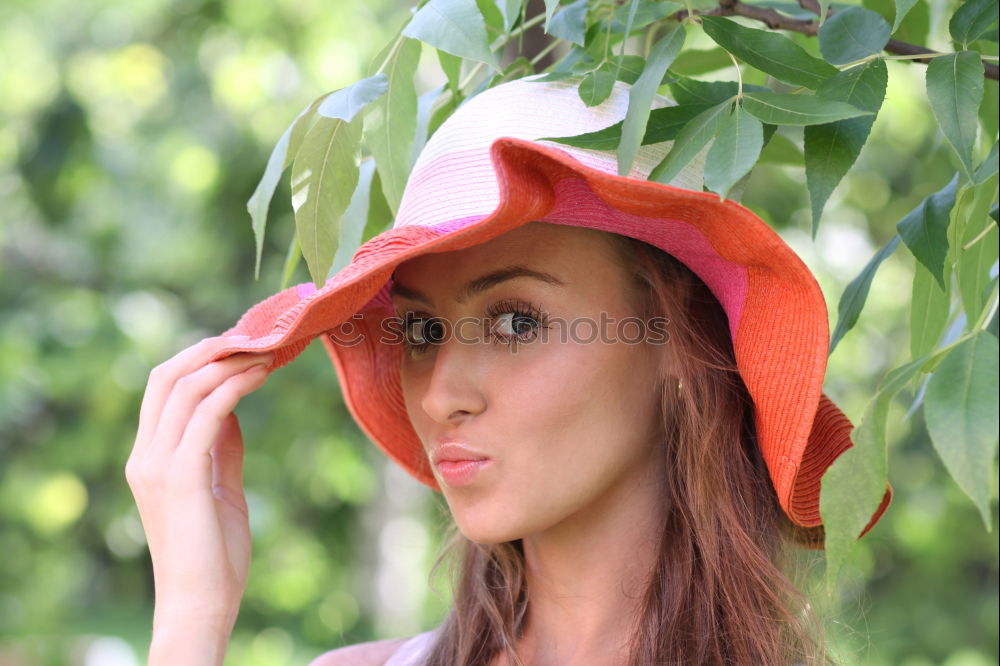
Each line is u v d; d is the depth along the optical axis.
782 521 1.86
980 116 1.91
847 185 6.36
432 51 5.64
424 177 1.63
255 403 7.00
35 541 8.88
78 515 8.70
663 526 1.75
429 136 1.96
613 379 1.65
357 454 7.36
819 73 1.47
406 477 7.16
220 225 7.76
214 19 7.61
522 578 1.90
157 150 7.73
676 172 1.37
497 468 1.61
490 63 1.42
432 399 1.62
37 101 7.77
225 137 7.64
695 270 1.70
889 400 1.29
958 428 1.21
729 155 1.33
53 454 7.89
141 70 7.83
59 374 7.39
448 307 1.64
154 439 1.71
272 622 8.83
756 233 1.39
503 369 1.61
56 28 7.88
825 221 6.25
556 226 1.61
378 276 1.52
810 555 1.96
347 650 2.14
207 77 7.70
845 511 1.30
